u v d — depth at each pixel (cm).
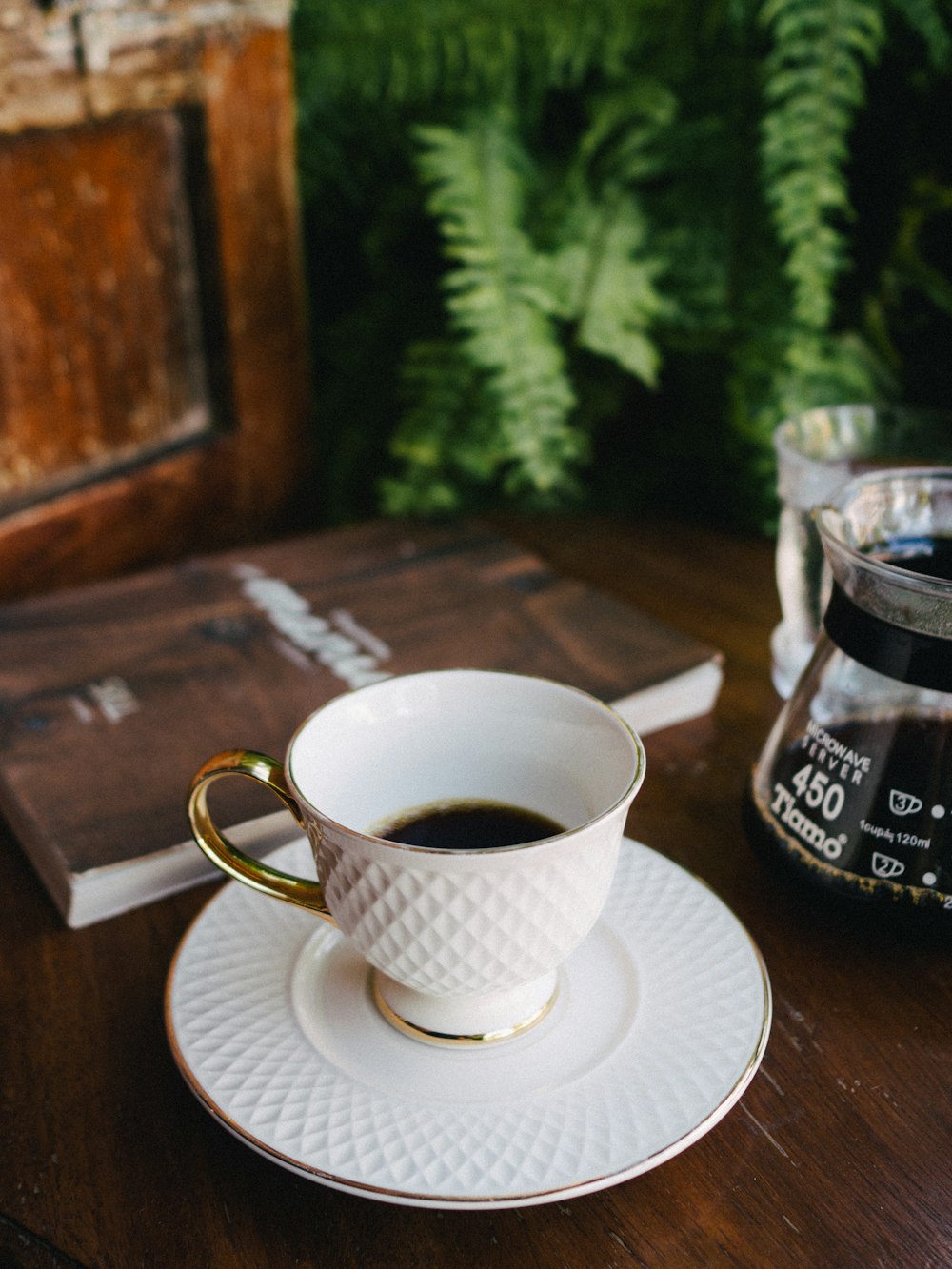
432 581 59
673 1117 32
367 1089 33
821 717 39
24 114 60
